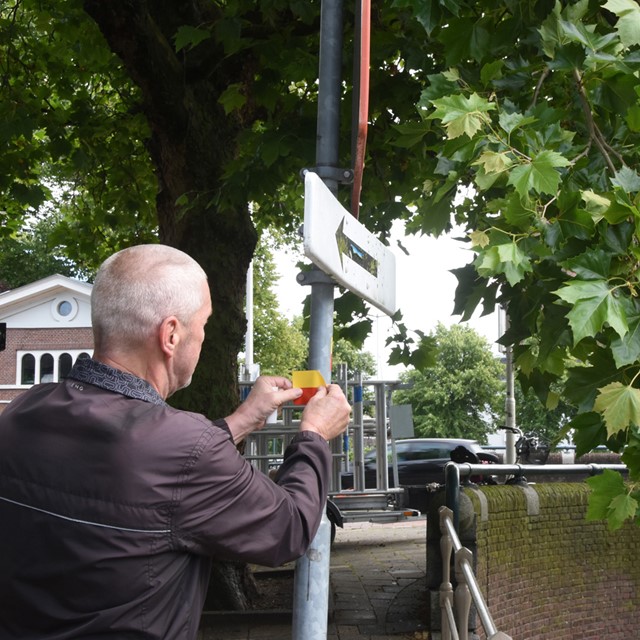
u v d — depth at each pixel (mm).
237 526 2031
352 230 2842
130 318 2150
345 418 2453
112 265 2205
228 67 8539
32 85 12375
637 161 3334
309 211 2439
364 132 2770
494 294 3609
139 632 1957
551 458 17484
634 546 8211
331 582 9727
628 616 8086
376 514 13445
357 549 12656
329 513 6262
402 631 7574
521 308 3553
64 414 2072
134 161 13312
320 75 3072
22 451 2059
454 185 3623
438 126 4020
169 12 8180
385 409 13797
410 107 7141
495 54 4301
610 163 3113
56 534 1982
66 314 44375
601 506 2986
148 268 2180
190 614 2031
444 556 6086
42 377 44375
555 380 3869
